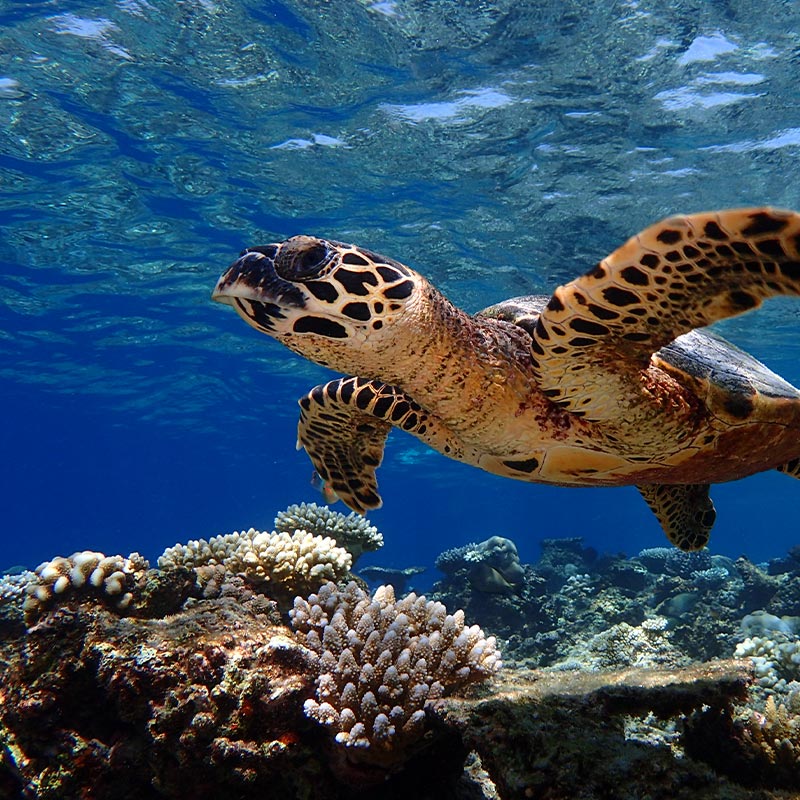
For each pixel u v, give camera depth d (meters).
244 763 0.52
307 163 1.76
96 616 0.59
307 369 3.75
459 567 1.70
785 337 2.95
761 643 0.96
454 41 1.33
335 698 0.52
